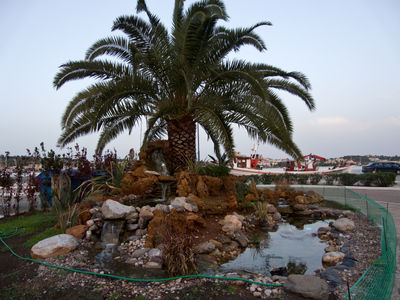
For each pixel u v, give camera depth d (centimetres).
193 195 730
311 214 855
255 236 638
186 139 942
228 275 386
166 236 468
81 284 365
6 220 766
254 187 923
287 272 425
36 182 883
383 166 2573
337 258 470
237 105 844
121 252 495
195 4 786
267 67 977
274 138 886
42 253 460
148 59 862
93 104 830
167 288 351
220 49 878
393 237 454
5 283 371
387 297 296
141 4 883
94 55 892
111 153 1159
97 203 691
